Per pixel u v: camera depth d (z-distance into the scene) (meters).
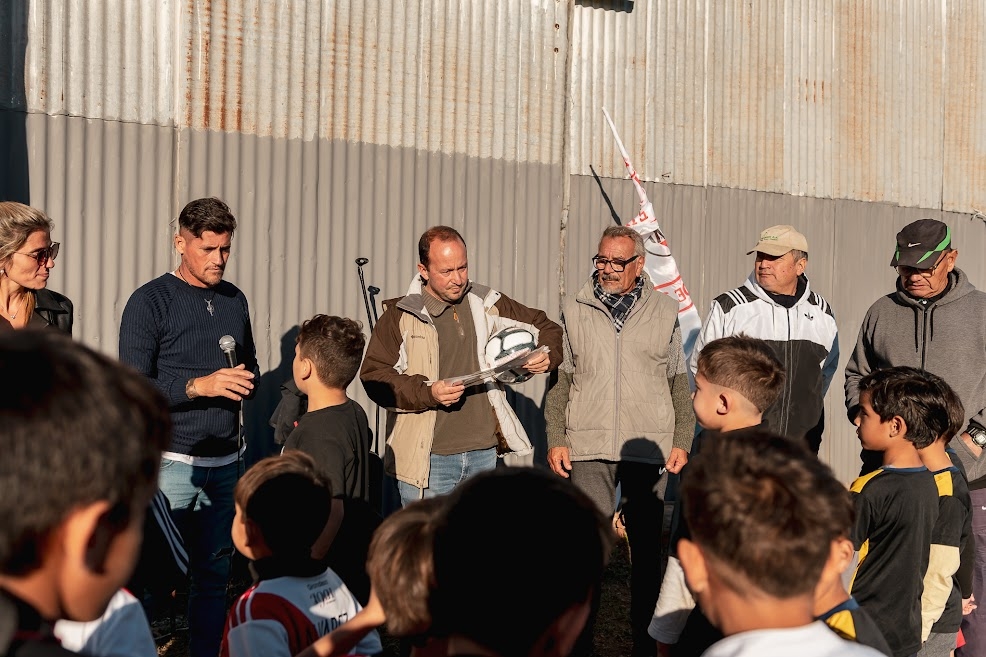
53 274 4.49
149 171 4.72
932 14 7.96
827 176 7.41
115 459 0.93
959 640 3.57
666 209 6.58
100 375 0.96
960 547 2.95
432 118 5.59
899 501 2.70
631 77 6.38
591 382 4.32
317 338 3.17
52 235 4.48
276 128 5.06
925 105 7.98
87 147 4.55
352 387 5.36
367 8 5.32
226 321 3.89
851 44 7.48
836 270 7.50
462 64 5.68
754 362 2.69
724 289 6.88
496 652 1.30
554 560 1.29
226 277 4.95
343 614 2.38
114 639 1.48
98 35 4.56
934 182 8.09
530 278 6.02
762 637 1.53
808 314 4.59
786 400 4.50
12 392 0.90
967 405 4.14
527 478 1.38
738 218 6.93
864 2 7.54
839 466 7.55
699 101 6.68
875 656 1.52
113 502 0.95
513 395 5.89
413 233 5.54
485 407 4.11
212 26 4.85
